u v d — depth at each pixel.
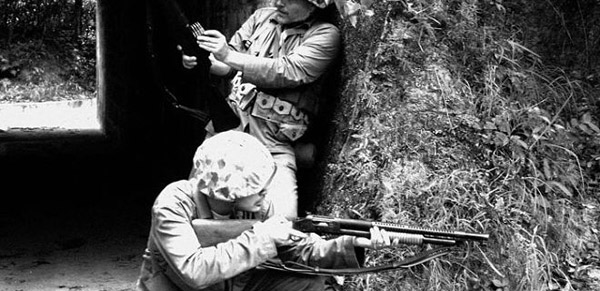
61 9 27.80
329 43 5.62
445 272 4.96
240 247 3.63
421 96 5.37
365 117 5.41
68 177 11.65
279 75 5.53
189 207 3.73
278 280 3.88
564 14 6.07
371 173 5.20
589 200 5.55
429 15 5.60
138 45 12.99
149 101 12.51
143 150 13.26
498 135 5.36
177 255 3.61
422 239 3.76
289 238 3.73
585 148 5.73
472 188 5.17
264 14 6.02
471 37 5.65
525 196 5.26
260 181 3.73
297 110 5.67
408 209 5.07
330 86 6.00
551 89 5.78
